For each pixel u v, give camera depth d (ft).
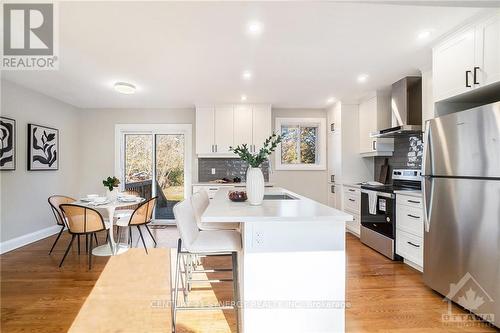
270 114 16.38
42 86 12.65
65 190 15.75
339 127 15.69
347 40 8.16
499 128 5.81
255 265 5.41
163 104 16.47
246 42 8.25
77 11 6.56
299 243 5.46
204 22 7.11
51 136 14.46
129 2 6.19
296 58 9.49
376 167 15.39
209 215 5.21
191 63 9.87
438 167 7.45
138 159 17.67
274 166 17.72
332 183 16.87
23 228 12.65
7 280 8.78
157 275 9.19
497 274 5.91
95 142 17.31
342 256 5.52
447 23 7.20
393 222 10.64
